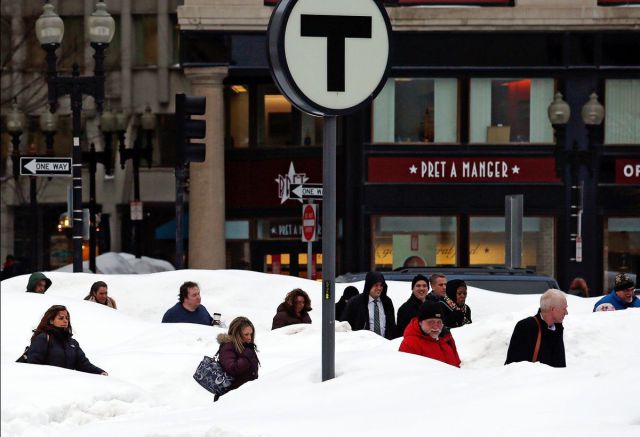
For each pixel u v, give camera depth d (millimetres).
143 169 129000
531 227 106875
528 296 63469
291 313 51531
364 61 24453
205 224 110250
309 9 24250
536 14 105688
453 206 106500
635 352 36531
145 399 36656
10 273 111312
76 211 69812
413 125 107062
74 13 130375
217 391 34281
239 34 107938
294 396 25297
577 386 22203
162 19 129500
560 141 101250
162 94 129250
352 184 107062
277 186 111562
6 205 132125
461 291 48750
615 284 47344
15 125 101938
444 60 106500
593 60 106875
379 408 22750
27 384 35031
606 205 106875
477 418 20688
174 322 52312
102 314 53344
